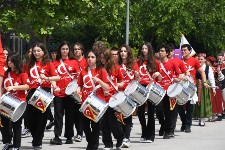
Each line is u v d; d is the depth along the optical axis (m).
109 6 28.16
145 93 12.59
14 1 26.11
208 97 18.69
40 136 12.59
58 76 13.02
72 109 13.70
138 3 39.69
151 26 38.84
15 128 11.64
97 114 10.80
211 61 21.08
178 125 18.67
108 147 12.34
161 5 38.44
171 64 14.60
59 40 42.91
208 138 14.94
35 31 26.05
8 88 11.30
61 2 26.28
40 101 12.09
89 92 11.61
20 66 11.63
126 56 13.25
